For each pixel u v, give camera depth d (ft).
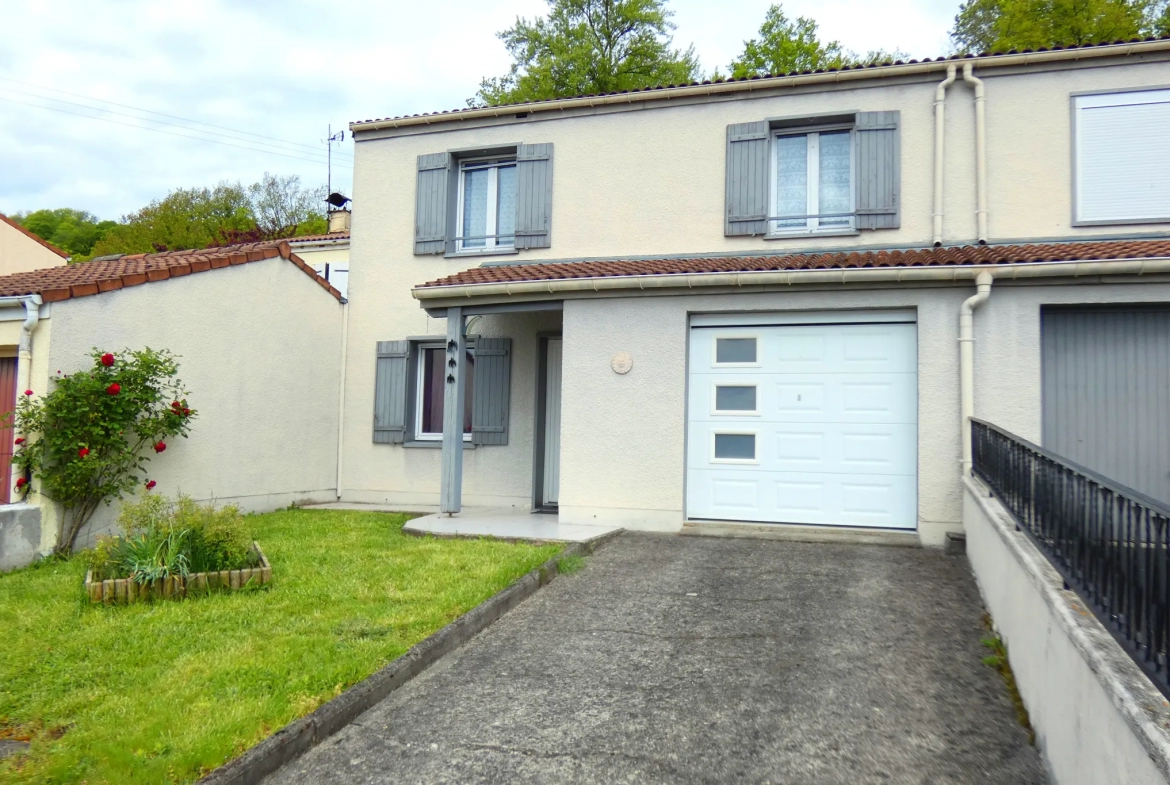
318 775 11.27
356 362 38.37
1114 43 28.68
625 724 12.73
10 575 21.85
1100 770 8.13
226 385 31.50
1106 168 28.96
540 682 14.55
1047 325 26.16
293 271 35.35
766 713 12.99
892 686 13.94
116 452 25.31
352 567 21.90
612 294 28.91
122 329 26.91
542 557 22.71
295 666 14.33
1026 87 29.91
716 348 28.63
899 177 30.78
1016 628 13.89
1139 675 7.88
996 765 11.12
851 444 27.04
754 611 18.38
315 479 36.73
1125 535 8.73
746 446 28.12
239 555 20.51
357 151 39.06
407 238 37.86
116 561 19.44
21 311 24.44
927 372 25.72
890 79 31.12
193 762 10.81
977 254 25.96
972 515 22.07
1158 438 25.16
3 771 10.71
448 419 30.96
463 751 11.94
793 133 32.78
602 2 92.68
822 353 27.50
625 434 28.63
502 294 29.89
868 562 22.95
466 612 17.62
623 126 34.58
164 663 14.55
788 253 31.48
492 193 37.45
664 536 27.14
